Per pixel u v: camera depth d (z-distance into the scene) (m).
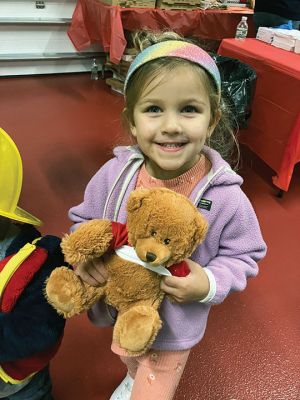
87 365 1.45
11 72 4.27
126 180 0.91
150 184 0.89
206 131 0.81
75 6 4.25
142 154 0.91
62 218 2.20
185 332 0.91
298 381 1.47
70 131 3.20
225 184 0.87
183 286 0.73
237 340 1.60
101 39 3.82
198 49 0.80
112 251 0.74
